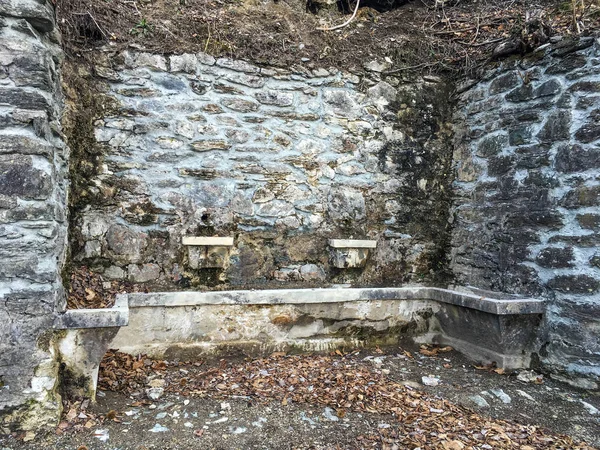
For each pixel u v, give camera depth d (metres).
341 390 2.85
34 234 2.30
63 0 3.14
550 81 3.28
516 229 3.52
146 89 3.45
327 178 3.95
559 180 3.19
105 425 2.37
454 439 2.32
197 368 3.16
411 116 4.21
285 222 3.82
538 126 3.38
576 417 2.66
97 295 3.17
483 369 3.42
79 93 3.27
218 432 2.33
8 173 2.23
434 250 4.31
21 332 2.28
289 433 2.35
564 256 3.13
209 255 3.53
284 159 3.81
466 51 4.16
